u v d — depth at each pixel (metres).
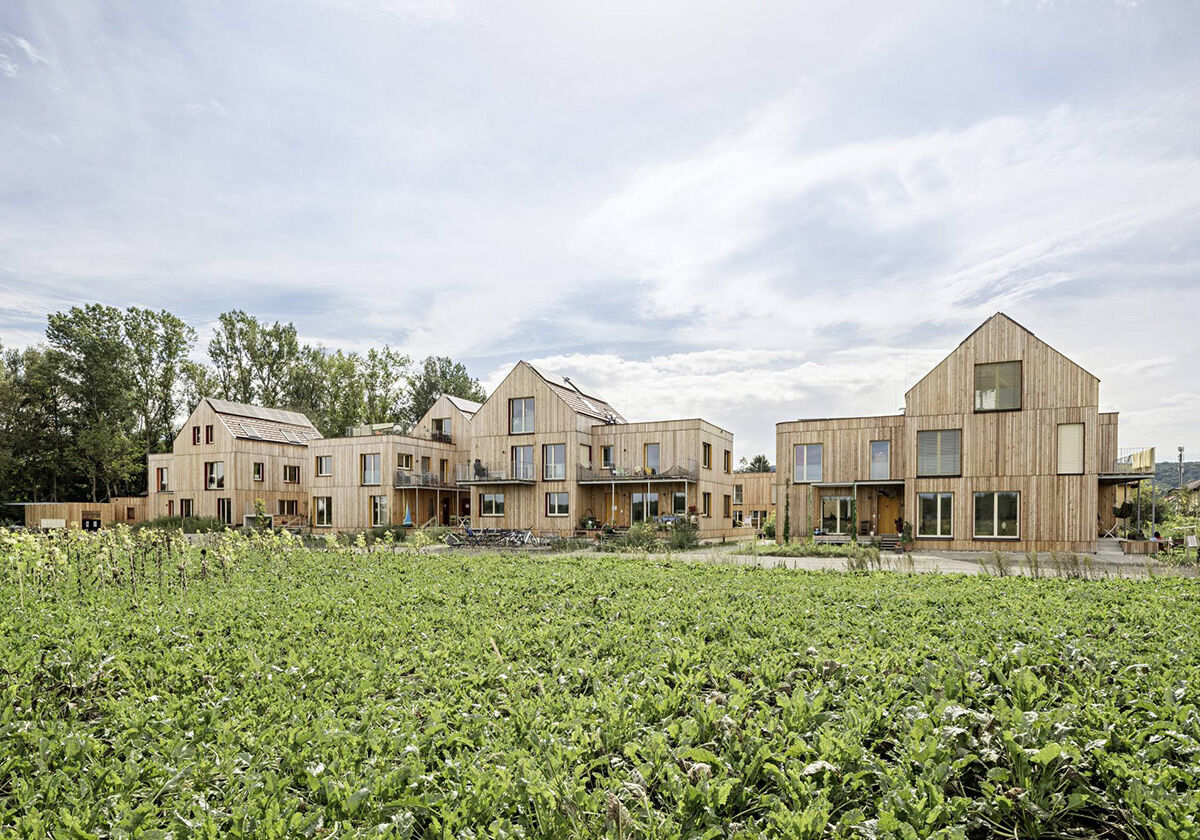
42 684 5.29
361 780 3.35
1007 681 4.58
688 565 14.88
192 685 5.29
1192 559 16.34
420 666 5.79
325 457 37.34
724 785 3.18
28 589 10.64
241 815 3.01
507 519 33.56
